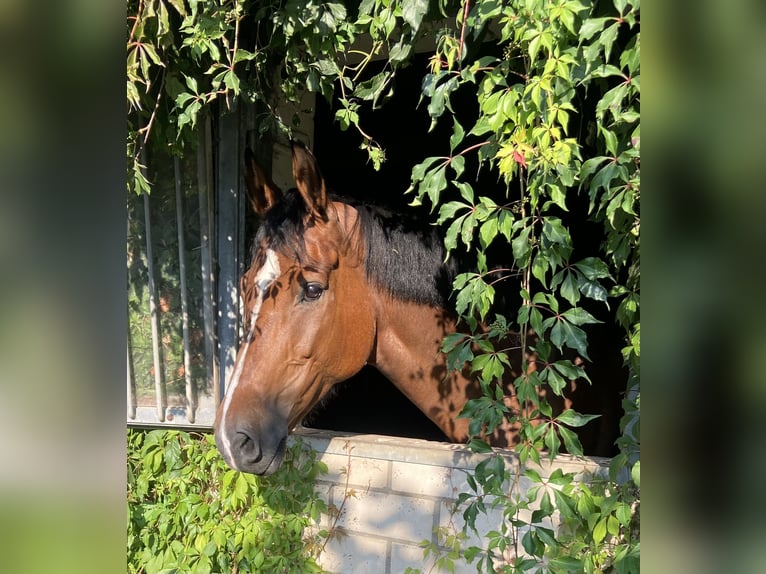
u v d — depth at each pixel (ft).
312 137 12.41
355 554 7.43
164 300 8.04
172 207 7.97
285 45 6.89
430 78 5.00
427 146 13.42
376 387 14.37
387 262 6.81
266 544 7.68
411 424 14.23
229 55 6.60
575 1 3.92
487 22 5.49
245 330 6.25
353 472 7.49
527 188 4.86
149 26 6.16
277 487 7.81
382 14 5.45
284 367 6.10
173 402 8.09
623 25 4.45
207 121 7.79
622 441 5.03
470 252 7.38
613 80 5.65
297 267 6.15
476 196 11.21
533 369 6.23
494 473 5.35
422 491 7.04
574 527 6.00
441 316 7.12
